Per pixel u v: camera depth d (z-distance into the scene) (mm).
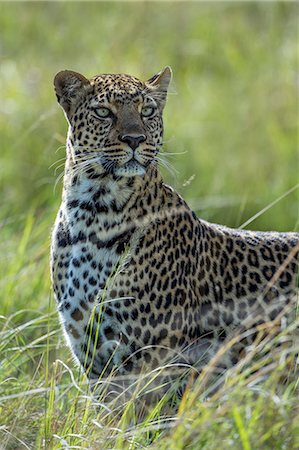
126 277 11789
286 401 10211
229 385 10297
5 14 26016
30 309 13742
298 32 24906
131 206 11922
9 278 14414
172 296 11977
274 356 10828
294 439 9992
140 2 25859
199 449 10008
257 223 18516
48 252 14961
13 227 16047
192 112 22188
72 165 12227
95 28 25125
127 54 23641
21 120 19984
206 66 24516
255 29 25891
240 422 9672
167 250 12000
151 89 12594
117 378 11508
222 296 12453
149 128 12344
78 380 12672
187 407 10523
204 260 12398
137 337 11875
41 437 11016
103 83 12352
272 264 12750
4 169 18625
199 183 19578
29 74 22688
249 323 12344
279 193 19422
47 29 25391
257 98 22609
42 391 11609
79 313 12016
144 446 10930
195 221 12406
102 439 10609
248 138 21516
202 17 26125
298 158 20875
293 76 23062
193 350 12180
